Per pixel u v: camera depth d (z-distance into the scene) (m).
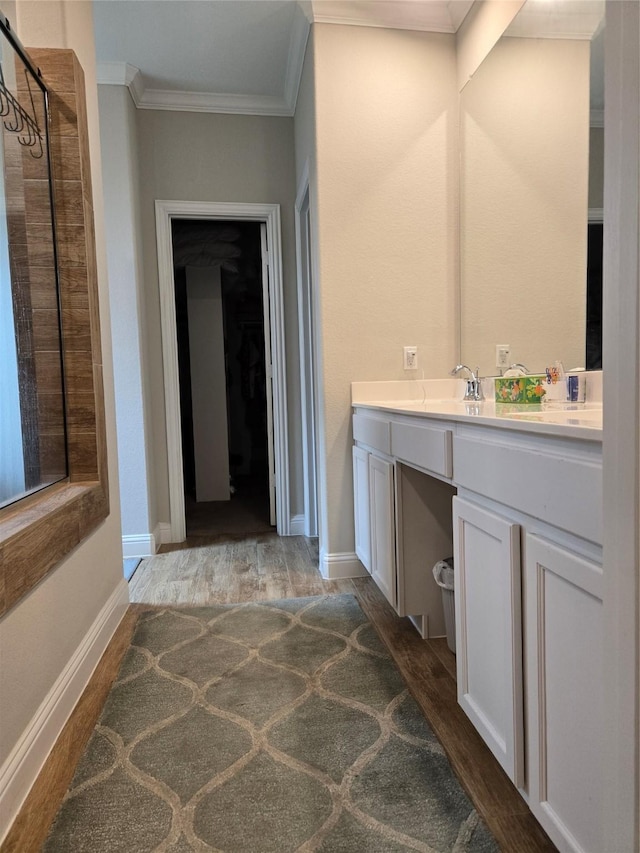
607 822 0.71
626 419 0.63
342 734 1.40
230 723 1.46
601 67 1.56
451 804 1.16
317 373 2.63
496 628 1.09
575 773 0.84
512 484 1.01
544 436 0.91
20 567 1.20
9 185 1.63
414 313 2.53
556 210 1.78
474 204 2.36
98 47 2.68
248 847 1.06
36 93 1.76
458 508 1.27
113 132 2.88
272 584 2.55
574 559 0.82
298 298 3.29
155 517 3.24
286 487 3.43
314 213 2.53
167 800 1.19
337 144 2.42
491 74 2.16
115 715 1.52
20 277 1.69
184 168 3.19
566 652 0.85
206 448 4.48
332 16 2.37
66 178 1.87
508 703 1.03
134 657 1.85
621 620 0.66
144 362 3.09
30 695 1.29
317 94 2.39
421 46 2.46
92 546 1.85
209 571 2.77
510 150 2.05
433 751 1.33
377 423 2.09
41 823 1.14
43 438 1.76
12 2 1.82
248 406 5.73
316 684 1.65
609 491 0.67
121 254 2.94
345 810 1.15
